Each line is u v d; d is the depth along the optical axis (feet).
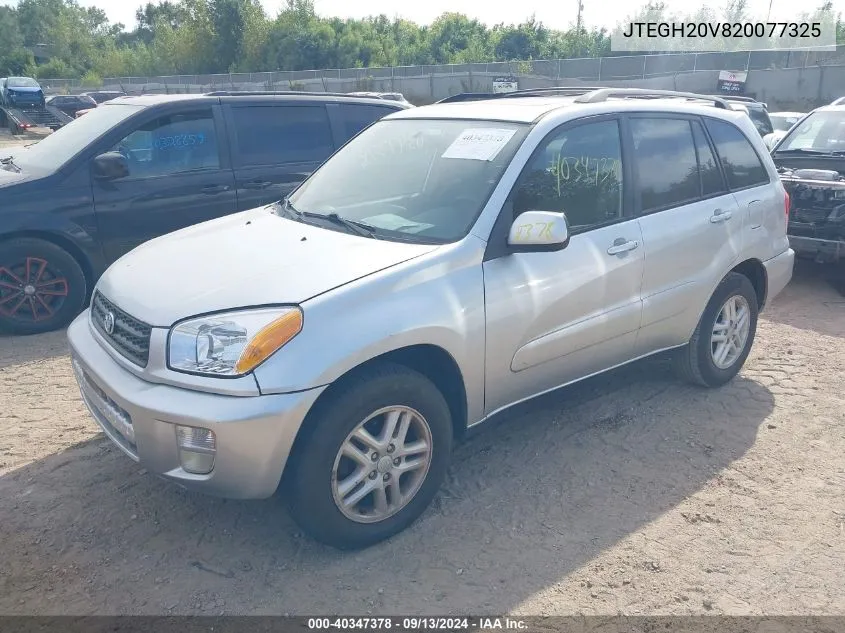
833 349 18.33
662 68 95.04
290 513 9.59
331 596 9.26
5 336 19.20
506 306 10.80
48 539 10.36
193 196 20.80
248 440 8.63
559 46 164.04
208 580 9.56
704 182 14.49
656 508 11.27
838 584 9.59
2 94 97.19
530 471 12.30
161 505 11.21
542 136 11.75
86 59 262.47
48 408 14.71
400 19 210.18
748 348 16.11
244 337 8.89
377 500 10.03
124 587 9.41
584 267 11.87
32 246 18.80
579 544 10.36
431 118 13.64
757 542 10.45
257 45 188.34
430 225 11.08
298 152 22.71
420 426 10.24
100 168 18.95
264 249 10.89
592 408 14.71
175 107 20.66
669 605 9.17
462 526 10.75
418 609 9.05
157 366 9.20
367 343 9.23
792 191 23.29
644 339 13.50
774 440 13.50
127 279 10.80
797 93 85.66
